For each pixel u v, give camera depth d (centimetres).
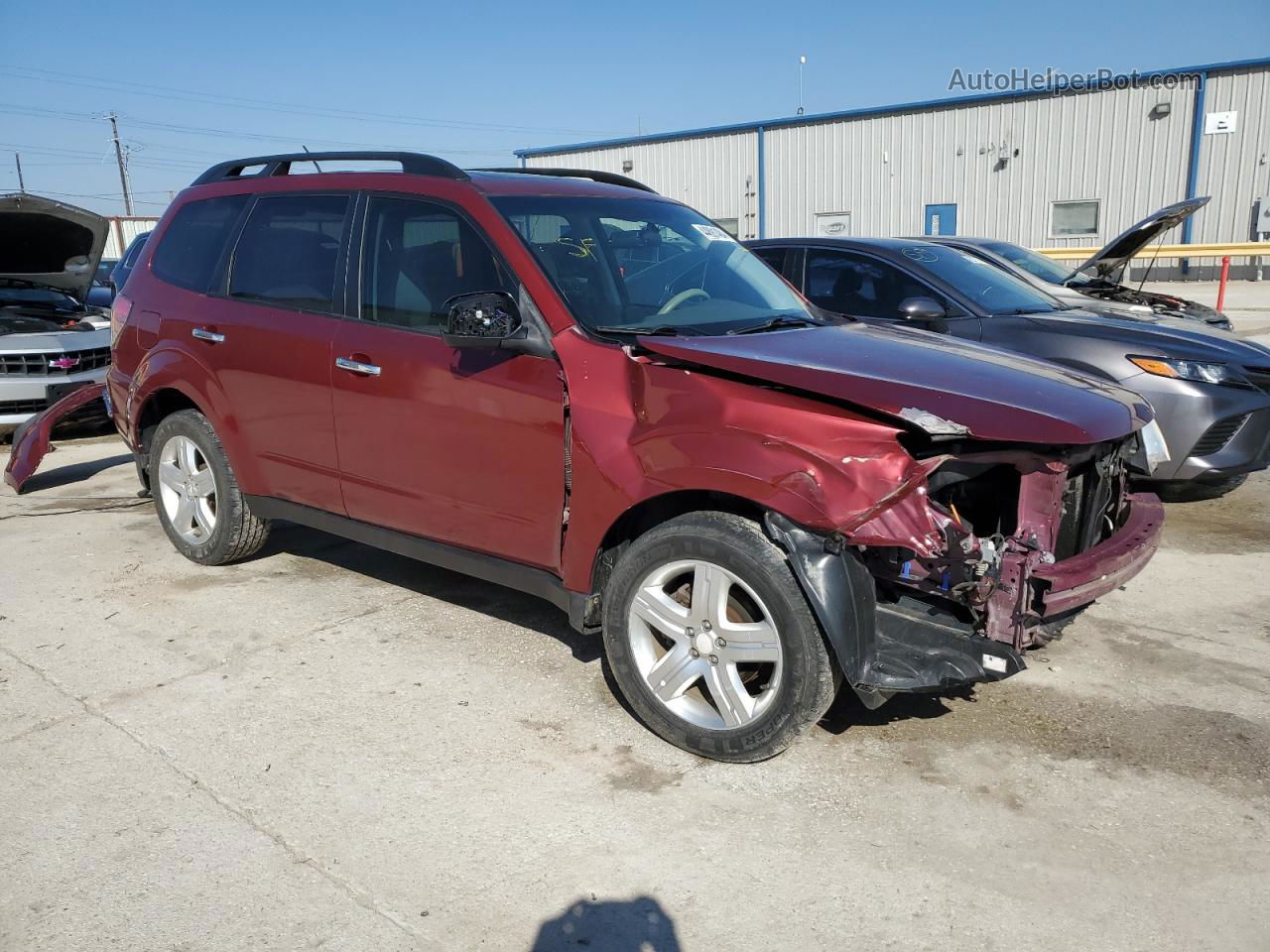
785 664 298
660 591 327
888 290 646
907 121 2694
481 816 291
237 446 460
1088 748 329
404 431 384
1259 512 608
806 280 679
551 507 346
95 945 238
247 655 401
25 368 816
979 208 2652
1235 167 2342
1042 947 238
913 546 276
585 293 356
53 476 721
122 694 367
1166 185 2425
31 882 261
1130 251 874
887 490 279
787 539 289
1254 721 346
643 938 242
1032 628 290
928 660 295
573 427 330
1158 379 560
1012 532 320
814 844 278
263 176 463
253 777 311
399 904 253
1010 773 314
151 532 573
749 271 432
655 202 439
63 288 949
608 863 270
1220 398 557
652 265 393
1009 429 283
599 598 347
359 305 404
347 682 377
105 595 468
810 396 296
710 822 288
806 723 301
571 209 393
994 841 279
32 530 577
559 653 405
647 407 318
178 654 402
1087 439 287
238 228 462
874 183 2772
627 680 335
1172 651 405
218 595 468
